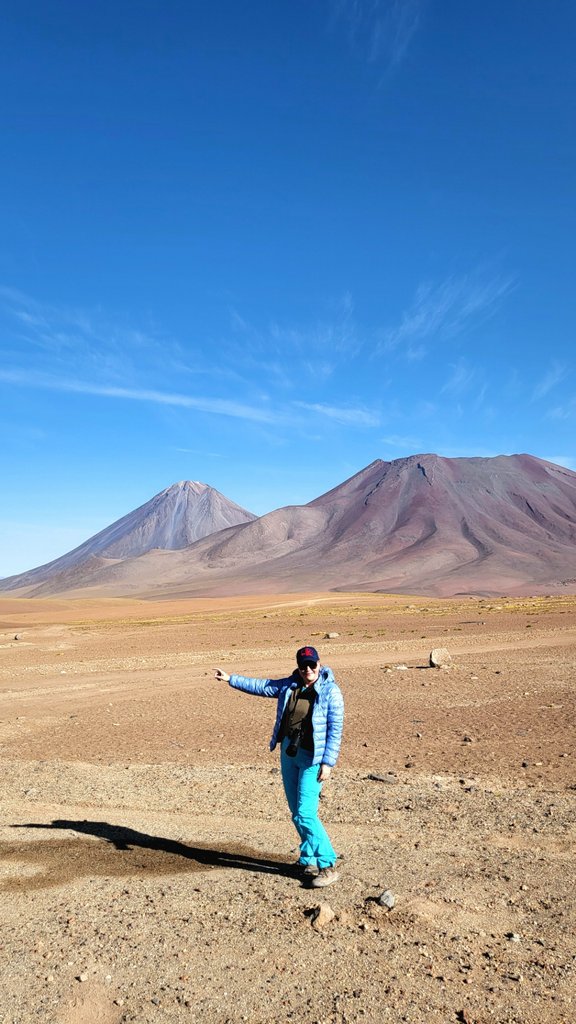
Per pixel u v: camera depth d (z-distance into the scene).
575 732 13.53
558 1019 4.07
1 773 11.52
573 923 5.20
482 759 11.54
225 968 4.69
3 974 4.74
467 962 4.68
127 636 53.94
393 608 94.50
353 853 6.85
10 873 6.63
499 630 44.09
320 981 4.50
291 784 6.28
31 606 177.38
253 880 6.19
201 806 9.01
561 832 7.36
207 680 24.98
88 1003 4.36
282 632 51.03
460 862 6.50
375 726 15.15
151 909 5.64
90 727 16.52
